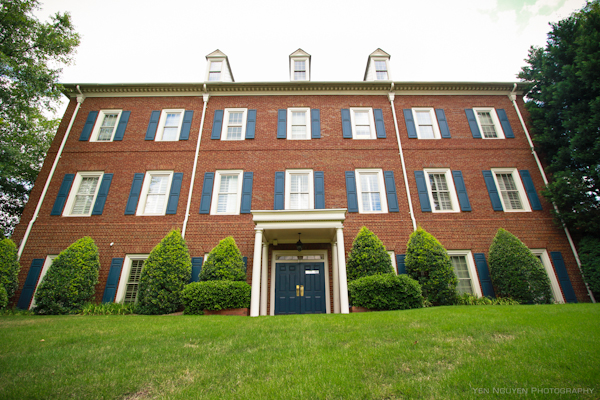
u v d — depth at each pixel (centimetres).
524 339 504
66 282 1064
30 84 1251
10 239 1144
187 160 1398
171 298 1046
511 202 1343
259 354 490
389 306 932
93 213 1282
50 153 1390
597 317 624
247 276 1199
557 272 1191
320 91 1543
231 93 1542
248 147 1423
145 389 389
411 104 1523
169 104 1520
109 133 1473
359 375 400
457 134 1456
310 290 1230
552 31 1302
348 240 1253
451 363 430
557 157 1281
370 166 1388
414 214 1298
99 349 531
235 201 1343
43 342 575
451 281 1062
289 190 1350
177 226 1272
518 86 1510
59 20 1395
